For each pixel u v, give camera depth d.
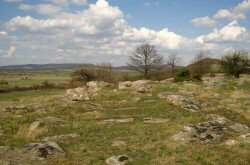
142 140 20.34
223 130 21.91
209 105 33.16
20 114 31.78
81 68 89.44
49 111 32.44
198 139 20.11
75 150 18.41
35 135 21.64
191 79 58.41
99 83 55.91
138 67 97.00
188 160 16.39
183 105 32.19
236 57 64.56
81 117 29.58
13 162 16.09
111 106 35.47
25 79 185.88
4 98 72.00
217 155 17.02
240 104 33.81
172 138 20.39
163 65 98.44
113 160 16.50
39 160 16.64
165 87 46.94
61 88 105.00
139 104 35.12
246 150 17.89
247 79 54.78
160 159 16.67
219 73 77.06
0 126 24.81
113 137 21.48
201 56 87.19
